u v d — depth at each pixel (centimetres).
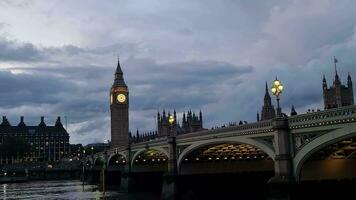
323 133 4562
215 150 7475
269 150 5319
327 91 11044
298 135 4919
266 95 14150
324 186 5100
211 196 8062
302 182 4972
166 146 8606
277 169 5034
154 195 10131
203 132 6975
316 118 4625
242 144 6259
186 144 7688
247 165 7875
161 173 11494
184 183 8062
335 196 5144
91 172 18575
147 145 9712
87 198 10044
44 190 13875
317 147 4612
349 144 4894
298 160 4869
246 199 7762
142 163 11894
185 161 8194
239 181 7888
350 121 4231
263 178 7656
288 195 4847
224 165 8144
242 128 5875
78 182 19500
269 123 5353
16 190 14362
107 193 11312
